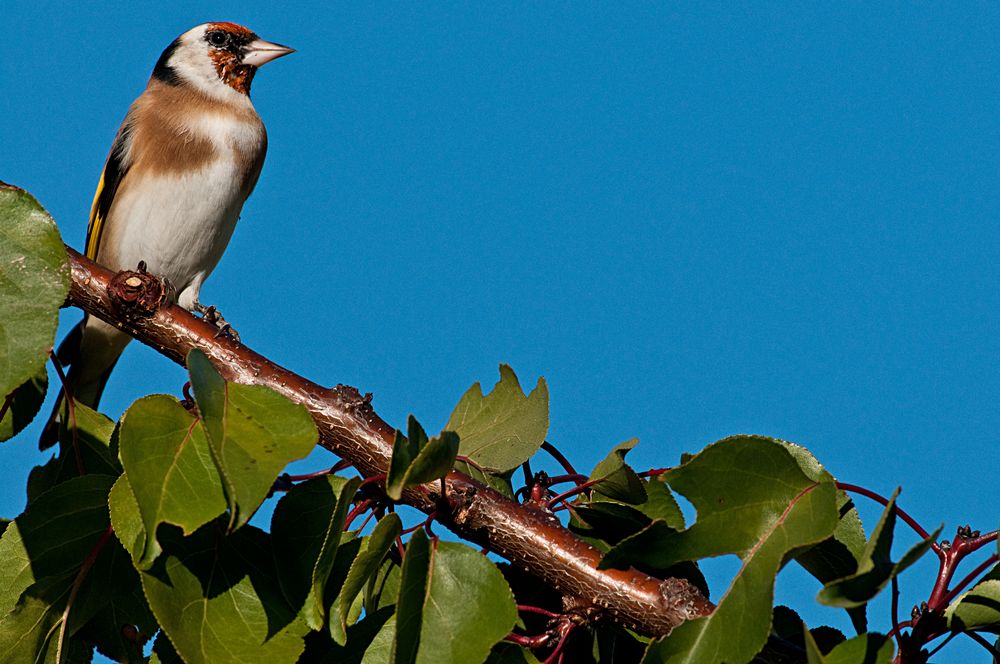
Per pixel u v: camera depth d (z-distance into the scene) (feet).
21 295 13.33
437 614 12.85
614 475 15.20
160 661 13.58
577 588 13.96
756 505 12.85
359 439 15.20
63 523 14.16
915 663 13.26
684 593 13.56
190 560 13.06
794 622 15.42
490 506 14.39
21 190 13.58
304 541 13.43
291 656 12.70
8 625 13.75
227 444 12.17
